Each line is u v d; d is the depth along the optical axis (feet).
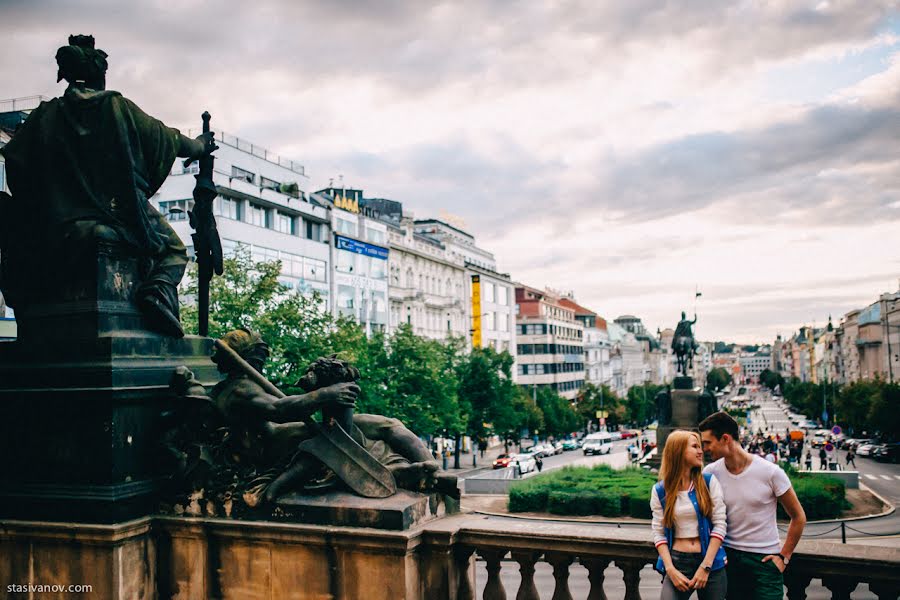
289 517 22.40
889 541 94.73
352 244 237.25
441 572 21.48
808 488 114.42
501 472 184.44
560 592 21.80
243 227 186.09
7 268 25.17
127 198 24.54
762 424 531.50
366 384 133.80
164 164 25.88
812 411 497.05
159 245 25.62
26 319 24.62
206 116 28.14
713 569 19.30
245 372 24.13
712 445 20.26
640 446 300.61
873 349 474.90
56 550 23.29
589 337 622.95
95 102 24.71
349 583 21.58
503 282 394.93
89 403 23.29
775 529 20.07
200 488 23.65
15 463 24.29
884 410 257.55
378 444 23.61
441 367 186.39
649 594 56.54
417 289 286.05
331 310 224.53
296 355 116.47
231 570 22.95
